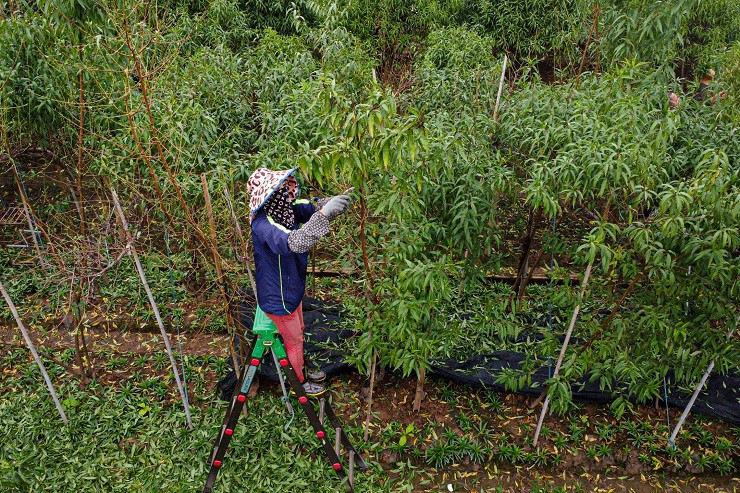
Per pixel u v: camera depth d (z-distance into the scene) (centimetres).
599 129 396
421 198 426
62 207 585
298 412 447
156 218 557
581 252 450
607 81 449
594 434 447
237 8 972
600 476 420
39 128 518
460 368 482
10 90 457
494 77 571
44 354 500
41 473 390
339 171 322
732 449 434
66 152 558
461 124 469
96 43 417
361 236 352
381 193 341
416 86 680
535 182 389
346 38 700
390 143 289
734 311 386
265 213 333
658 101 469
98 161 462
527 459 427
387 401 471
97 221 574
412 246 385
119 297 571
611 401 466
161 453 411
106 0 388
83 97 461
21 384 467
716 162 334
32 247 595
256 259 343
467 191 427
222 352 512
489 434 443
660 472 423
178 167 448
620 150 366
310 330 510
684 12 474
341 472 384
